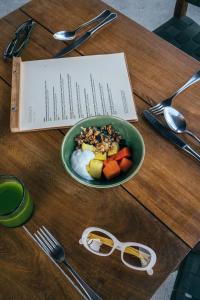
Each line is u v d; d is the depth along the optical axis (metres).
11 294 0.61
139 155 0.67
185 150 0.72
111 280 0.61
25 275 0.63
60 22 0.95
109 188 0.69
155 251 0.63
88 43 0.90
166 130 0.75
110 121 0.71
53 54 0.89
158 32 1.27
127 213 0.67
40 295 0.61
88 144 0.70
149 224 0.65
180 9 1.26
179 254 0.62
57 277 0.62
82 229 0.66
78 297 0.60
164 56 0.86
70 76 0.85
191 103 0.78
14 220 0.64
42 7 0.98
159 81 0.82
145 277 0.61
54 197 0.69
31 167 0.73
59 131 0.77
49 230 0.66
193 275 0.83
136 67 0.85
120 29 0.92
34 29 0.94
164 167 0.71
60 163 0.73
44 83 0.84
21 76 0.85
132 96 0.80
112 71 0.85
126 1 2.07
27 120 0.78
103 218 0.67
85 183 0.66
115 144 0.70
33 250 0.65
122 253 0.63
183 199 0.67
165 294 1.21
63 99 0.81
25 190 0.64
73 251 0.64
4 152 0.76
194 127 0.75
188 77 0.83
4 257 0.64
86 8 0.97
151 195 0.68
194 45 1.23
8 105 0.82
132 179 0.70
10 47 0.91
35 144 0.76
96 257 0.63
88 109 0.79
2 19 0.97
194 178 0.69
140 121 0.77
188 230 0.64
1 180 0.67
